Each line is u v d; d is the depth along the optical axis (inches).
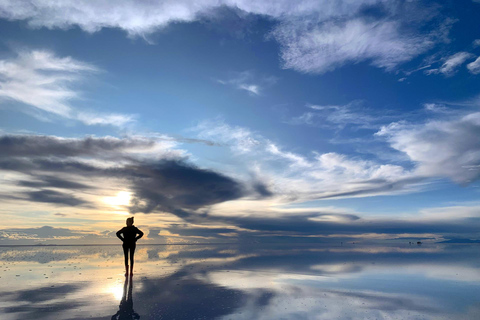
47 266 380.8
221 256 580.1
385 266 398.3
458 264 421.4
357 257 548.4
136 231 320.2
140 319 150.9
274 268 376.8
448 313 164.9
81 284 251.9
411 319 152.6
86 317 154.8
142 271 341.4
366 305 182.9
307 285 253.9
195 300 195.0
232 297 204.8
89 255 572.4
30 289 229.0
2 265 387.5
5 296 204.4
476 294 217.5
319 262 452.4
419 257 540.7
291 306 179.8
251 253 674.8
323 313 163.5
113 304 182.9
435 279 287.0
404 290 232.1
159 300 194.4
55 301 190.4
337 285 254.1
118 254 612.4
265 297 205.3
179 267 384.5
